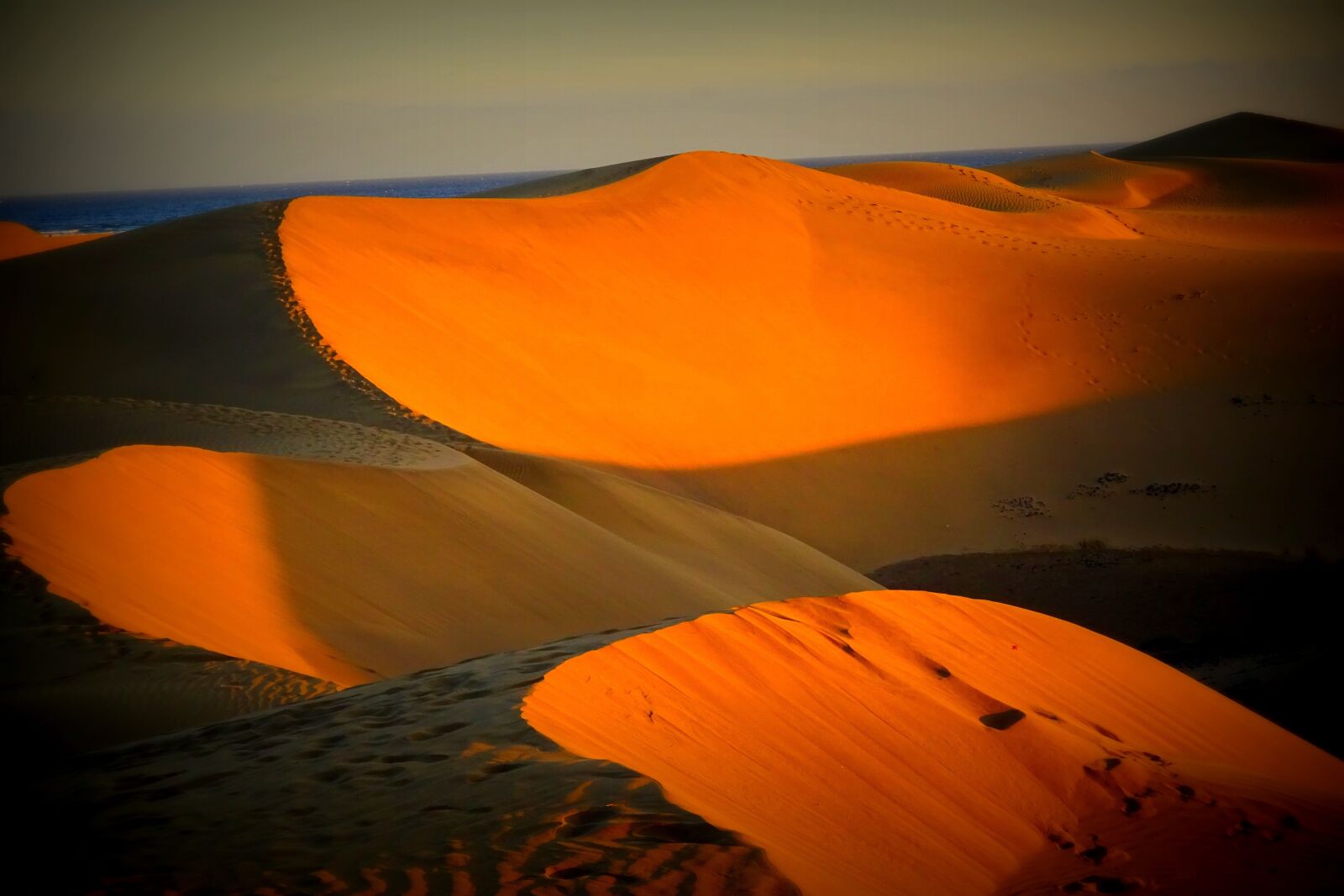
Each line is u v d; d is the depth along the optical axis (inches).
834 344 3993.6
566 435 3011.8
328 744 628.1
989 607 1069.8
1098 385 3833.7
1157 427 3582.7
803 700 749.3
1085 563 2829.7
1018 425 3641.7
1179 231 7436.0
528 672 705.0
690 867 448.1
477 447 2432.3
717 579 2036.2
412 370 2945.4
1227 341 4003.4
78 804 571.2
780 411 3567.9
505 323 3444.9
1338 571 2689.5
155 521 1359.5
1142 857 666.8
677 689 703.1
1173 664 2103.8
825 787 644.7
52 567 1165.7
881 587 2536.9
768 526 3021.7
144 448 1512.1
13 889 456.4
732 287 4188.0
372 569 1464.1
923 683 854.5
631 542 2105.1
